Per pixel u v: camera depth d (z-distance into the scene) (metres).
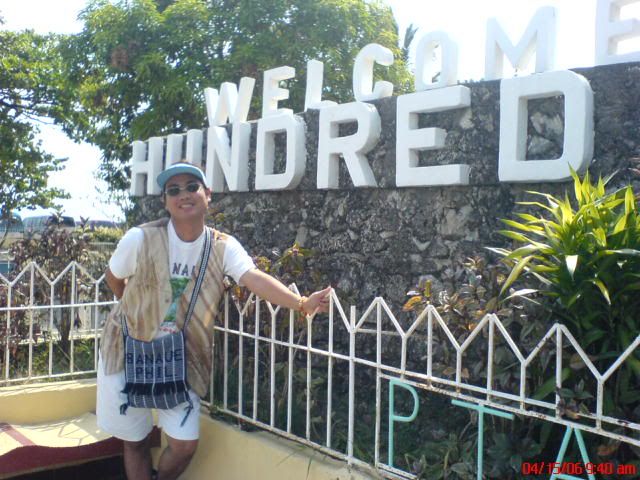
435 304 3.03
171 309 3.20
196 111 10.80
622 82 3.35
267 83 5.36
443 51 4.01
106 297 5.71
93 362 5.00
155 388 3.18
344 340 4.45
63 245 5.67
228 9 11.88
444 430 3.29
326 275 4.67
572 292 2.47
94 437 3.78
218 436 3.65
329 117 4.55
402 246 4.23
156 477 3.50
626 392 2.37
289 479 3.17
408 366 4.08
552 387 2.40
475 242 3.88
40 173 15.68
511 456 2.50
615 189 3.35
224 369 3.74
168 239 3.21
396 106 4.20
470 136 3.90
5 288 4.88
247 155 5.32
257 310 3.48
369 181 4.33
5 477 3.45
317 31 11.58
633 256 2.36
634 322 2.42
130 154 12.84
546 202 3.58
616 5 3.48
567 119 3.42
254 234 5.30
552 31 3.66
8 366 4.50
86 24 11.84
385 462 3.13
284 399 3.67
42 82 14.47
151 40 11.45
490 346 2.51
